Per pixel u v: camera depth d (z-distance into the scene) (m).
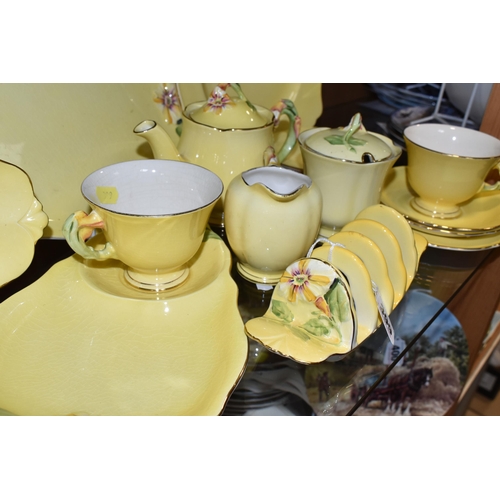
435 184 0.73
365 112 0.91
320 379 0.57
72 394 0.48
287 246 0.57
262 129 0.66
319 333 0.54
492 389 1.11
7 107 0.56
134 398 0.48
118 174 0.58
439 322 0.89
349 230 0.60
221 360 0.50
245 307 0.61
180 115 0.74
